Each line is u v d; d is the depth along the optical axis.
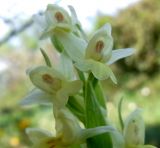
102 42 0.07
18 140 0.24
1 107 0.34
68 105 0.07
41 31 0.07
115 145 0.07
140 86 0.38
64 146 0.06
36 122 0.33
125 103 0.35
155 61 0.38
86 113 0.07
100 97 0.07
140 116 0.07
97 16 0.23
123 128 0.07
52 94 0.07
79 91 0.07
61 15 0.07
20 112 0.32
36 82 0.07
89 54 0.07
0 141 0.26
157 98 0.36
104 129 0.06
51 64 0.07
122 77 0.39
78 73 0.07
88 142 0.07
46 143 0.06
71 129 0.06
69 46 0.07
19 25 0.17
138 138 0.07
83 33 0.07
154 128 0.30
